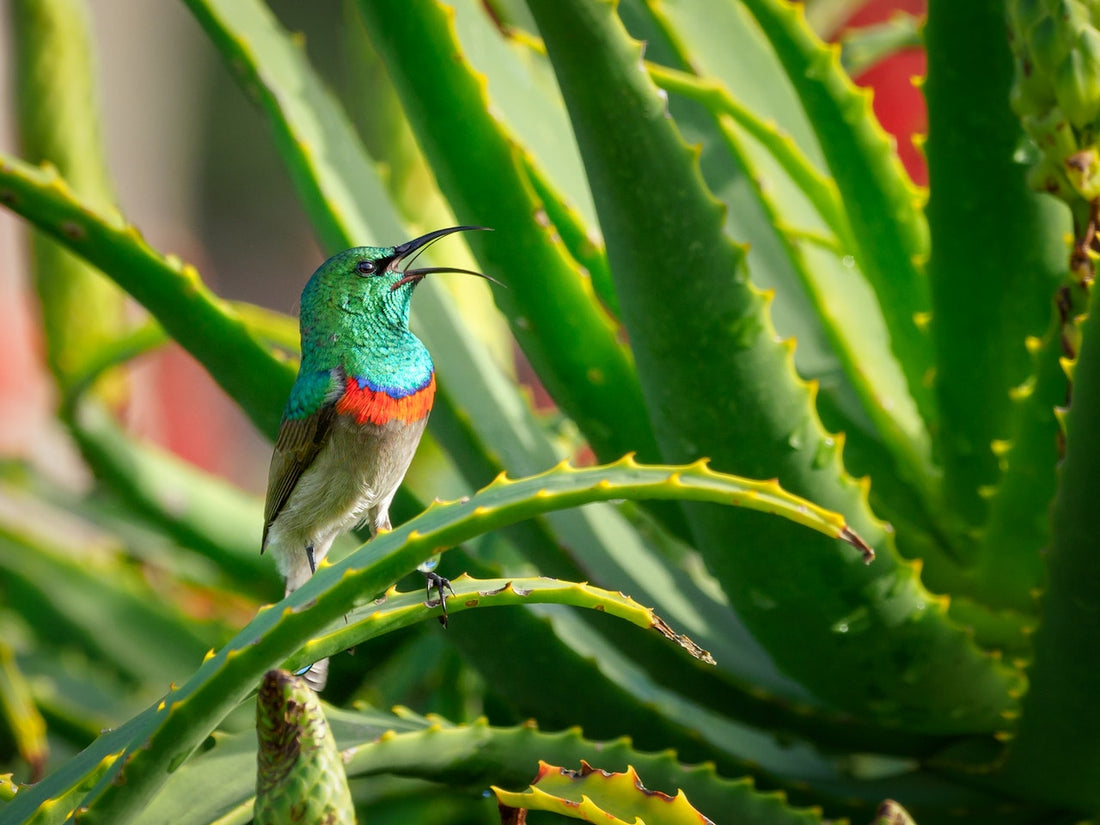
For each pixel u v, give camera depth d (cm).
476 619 255
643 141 251
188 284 255
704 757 255
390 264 259
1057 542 251
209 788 250
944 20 254
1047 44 251
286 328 267
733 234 262
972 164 255
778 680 256
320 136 260
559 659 255
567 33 250
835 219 259
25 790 248
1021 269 255
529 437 258
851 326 260
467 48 261
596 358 256
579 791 247
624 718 255
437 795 255
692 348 252
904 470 258
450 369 259
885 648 253
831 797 255
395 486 260
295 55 260
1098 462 250
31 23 266
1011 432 256
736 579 253
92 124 268
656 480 246
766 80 264
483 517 246
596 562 257
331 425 259
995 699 254
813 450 252
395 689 264
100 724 265
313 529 261
